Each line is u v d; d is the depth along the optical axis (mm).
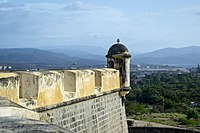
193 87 99125
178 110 64938
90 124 12609
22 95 8906
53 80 9656
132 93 79875
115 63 17062
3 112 5199
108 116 14789
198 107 69750
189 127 36500
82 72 11875
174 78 136250
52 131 3242
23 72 8984
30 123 3748
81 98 11641
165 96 77125
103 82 14289
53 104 9594
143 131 29062
